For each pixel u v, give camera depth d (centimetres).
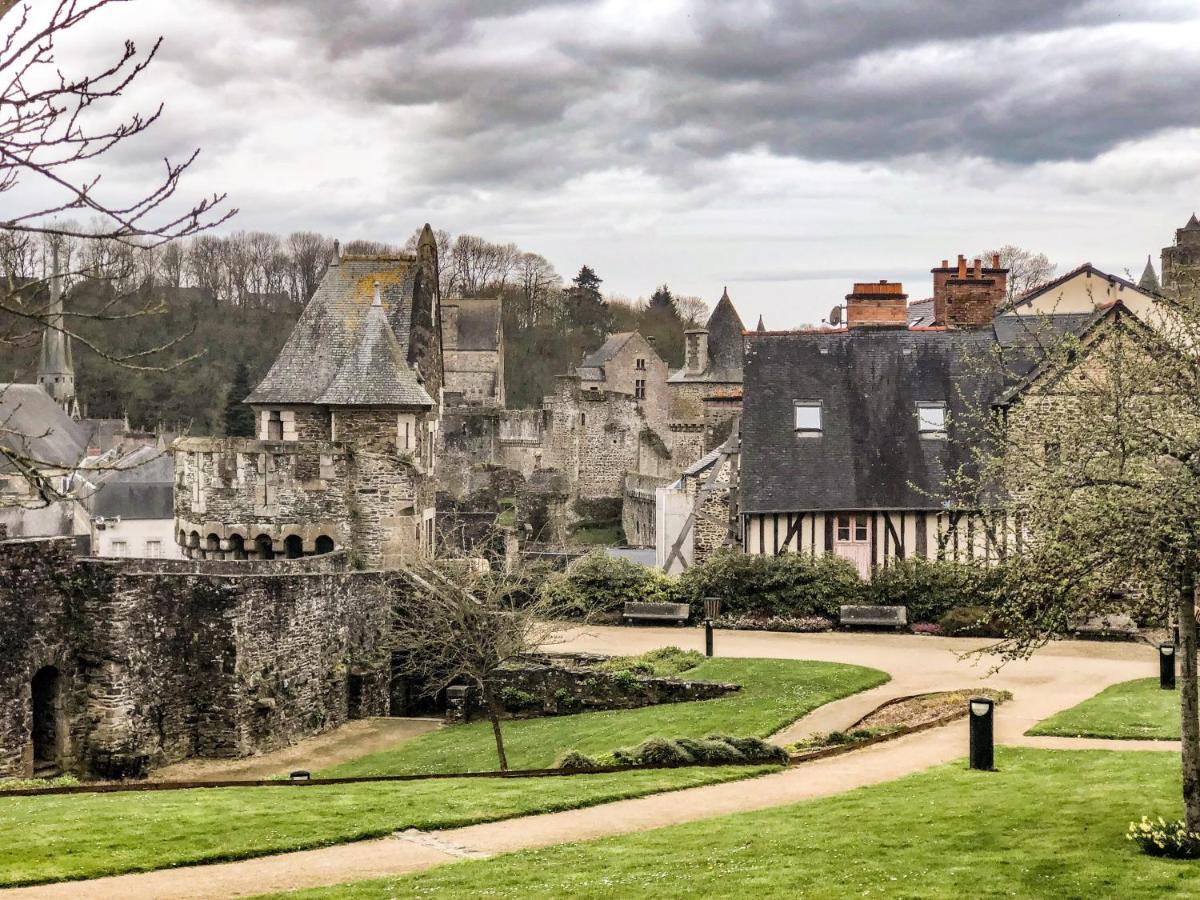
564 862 1480
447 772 2361
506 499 6681
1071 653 3147
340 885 1398
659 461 8094
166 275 10488
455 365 9606
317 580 3031
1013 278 3934
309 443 3556
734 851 1495
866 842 1508
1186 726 1435
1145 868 1352
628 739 2498
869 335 4075
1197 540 1397
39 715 2561
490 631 2927
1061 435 1612
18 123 827
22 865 1470
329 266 4006
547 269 13188
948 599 3591
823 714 2564
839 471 3847
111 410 9288
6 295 891
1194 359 1533
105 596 2558
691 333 9481
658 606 3731
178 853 1538
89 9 834
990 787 1794
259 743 2792
